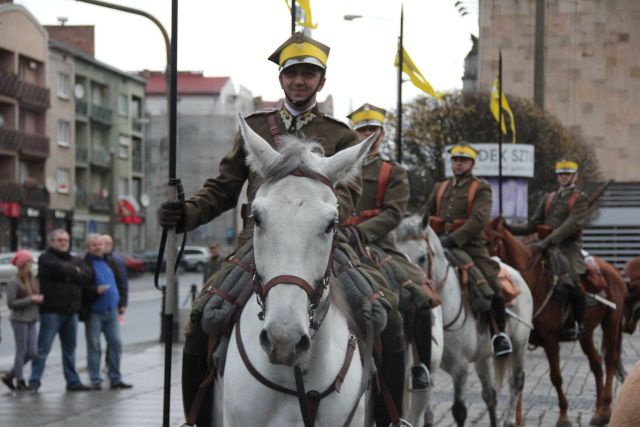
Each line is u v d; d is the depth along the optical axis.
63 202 71.12
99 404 13.88
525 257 13.26
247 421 5.49
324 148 6.29
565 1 51.31
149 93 95.19
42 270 15.62
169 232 6.54
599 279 13.83
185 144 93.12
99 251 15.90
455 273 10.61
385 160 8.79
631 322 15.80
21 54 65.62
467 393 15.23
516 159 30.73
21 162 67.19
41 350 15.54
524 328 12.34
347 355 5.65
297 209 5.06
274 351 4.83
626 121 51.06
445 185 11.71
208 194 6.29
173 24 7.02
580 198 14.02
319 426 5.46
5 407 13.66
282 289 4.93
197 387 6.27
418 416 8.75
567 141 40.47
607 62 51.19
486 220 11.16
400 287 7.90
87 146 76.00
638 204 45.81
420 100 39.59
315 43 6.37
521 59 50.34
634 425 3.87
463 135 38.94
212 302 5.95
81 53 74.19
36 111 68.69
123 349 22.09
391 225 8.41
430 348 8.23
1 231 62.47
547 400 14.69
